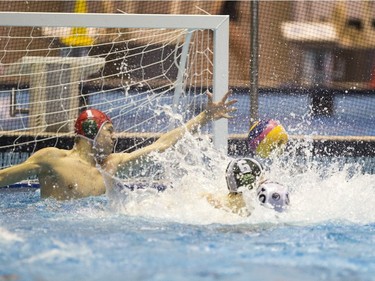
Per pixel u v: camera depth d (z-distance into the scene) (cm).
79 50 2666
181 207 1505
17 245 1177
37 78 2284
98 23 1905
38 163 1641
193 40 2509
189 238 1252
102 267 1037
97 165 1692
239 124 2750
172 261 1077
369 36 3194
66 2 2852
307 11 3144
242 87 3042
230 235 1283
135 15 1933
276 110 2922
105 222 1405
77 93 2314
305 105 3008
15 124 2561
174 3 3003
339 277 998
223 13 3031
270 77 3088
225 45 1994
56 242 1202
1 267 1038
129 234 1280
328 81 3122
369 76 3191
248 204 1453
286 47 3095
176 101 2098
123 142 2328
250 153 2441
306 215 1465
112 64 2705
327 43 3138
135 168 1711
